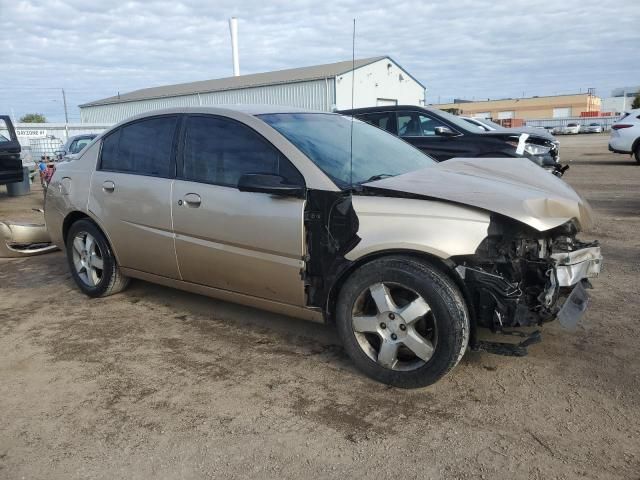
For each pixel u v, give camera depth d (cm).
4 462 283
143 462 280
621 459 271
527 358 376
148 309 493
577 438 288
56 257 698
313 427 305
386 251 335
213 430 305
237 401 334
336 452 284
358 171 384
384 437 295
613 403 320
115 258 498
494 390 337
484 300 321
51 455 288
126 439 299
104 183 487
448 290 317
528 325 318
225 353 400
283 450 287
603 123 6781
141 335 436
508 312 316
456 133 947
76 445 296
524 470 266
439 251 315
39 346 420
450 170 397
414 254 330
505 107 9519
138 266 478
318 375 363
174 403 334
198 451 288
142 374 371
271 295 389
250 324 453
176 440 297
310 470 271
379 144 444
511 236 335
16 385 361
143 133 472
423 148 971
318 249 359
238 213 388
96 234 504
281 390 346
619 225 778
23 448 294
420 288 322
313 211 357
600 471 263
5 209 1195
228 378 363
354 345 354
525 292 335
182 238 428
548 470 265
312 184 360
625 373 353
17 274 622
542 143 939
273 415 318
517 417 309
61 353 407
